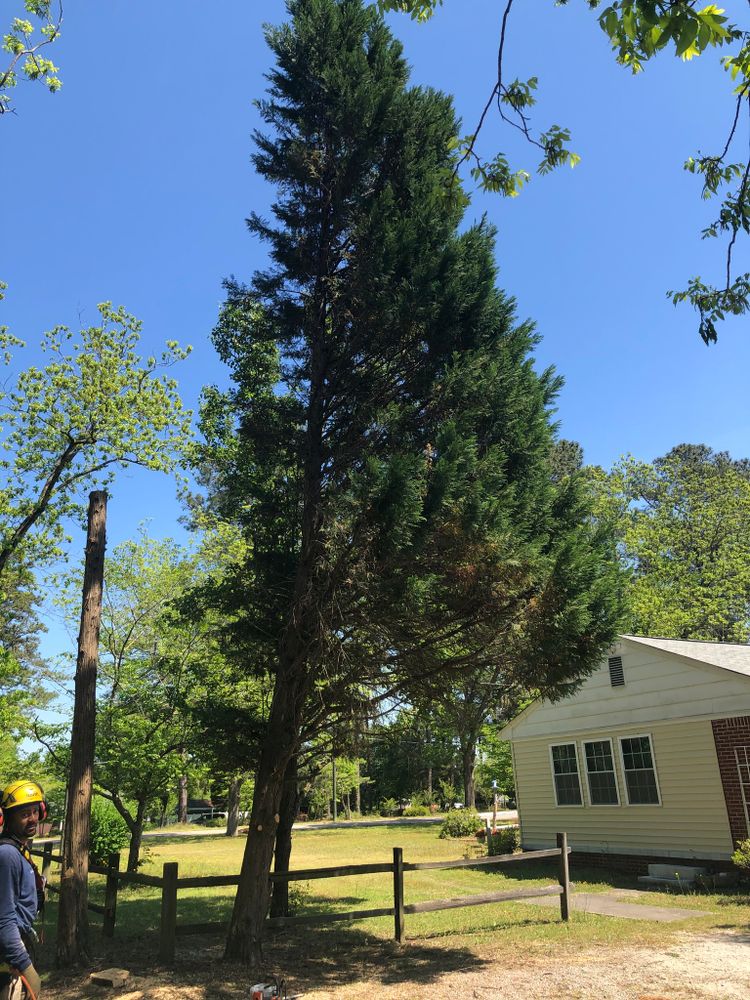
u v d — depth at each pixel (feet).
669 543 114.32
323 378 30.50
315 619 25.57
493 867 56.59
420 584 22.80
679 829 47.32
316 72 31.12
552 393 30.37
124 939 30.45
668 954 25.29
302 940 29.71
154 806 65.36
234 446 37.91
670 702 48.98
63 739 50.96
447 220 28.14
